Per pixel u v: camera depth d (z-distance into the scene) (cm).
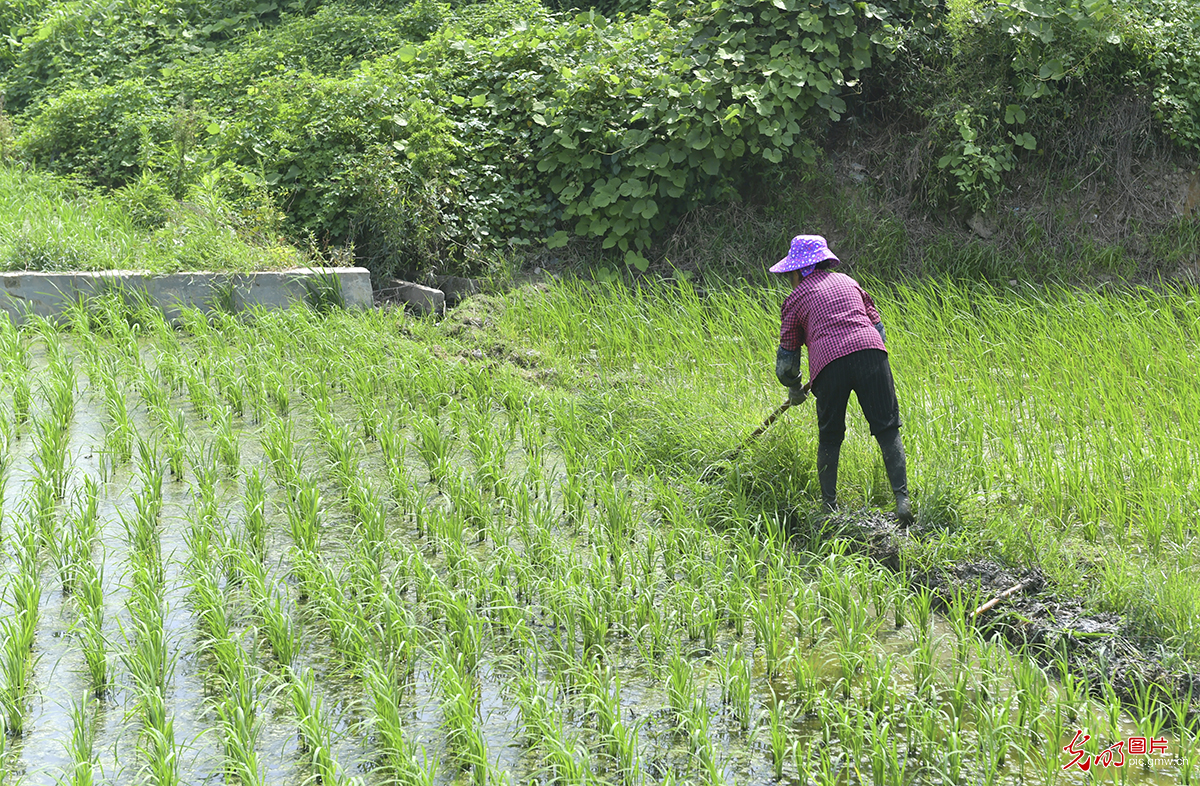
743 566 539
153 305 937
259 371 782
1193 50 1127
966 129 1062
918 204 1112
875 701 431
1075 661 472
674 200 1109
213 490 598
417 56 1226
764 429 640
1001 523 567
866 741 419
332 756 397
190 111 1218
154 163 1205
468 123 1134
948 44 1150
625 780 387
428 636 482
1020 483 625
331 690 446
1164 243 1077
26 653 444
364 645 449
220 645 440
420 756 402
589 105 1095
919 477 611
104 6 1617
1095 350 818
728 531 590
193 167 1162
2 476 626
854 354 571
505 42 1203
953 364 810
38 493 578
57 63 1530
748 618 501
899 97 1150
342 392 808
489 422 702
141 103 1336
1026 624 495
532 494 636
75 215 1108
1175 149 1128
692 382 797
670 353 856
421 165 1072
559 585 497
